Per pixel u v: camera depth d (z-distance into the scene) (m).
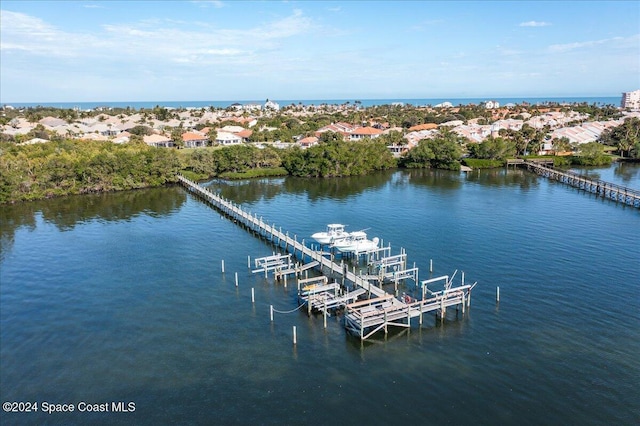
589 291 50.91
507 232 73.56
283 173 137.50
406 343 41.56
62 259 63.94
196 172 132.75
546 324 44.12
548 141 172.12
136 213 91.12
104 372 37.41
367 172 140.25
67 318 46.53
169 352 40.28
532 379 36.00
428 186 117.31
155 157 122.19
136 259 63.88
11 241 72.25
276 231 70.31
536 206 92.50
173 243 71.12
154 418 32.25
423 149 147.12
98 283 55.47
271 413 32.62
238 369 37.78
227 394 34.66
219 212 91.69
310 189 115.56
